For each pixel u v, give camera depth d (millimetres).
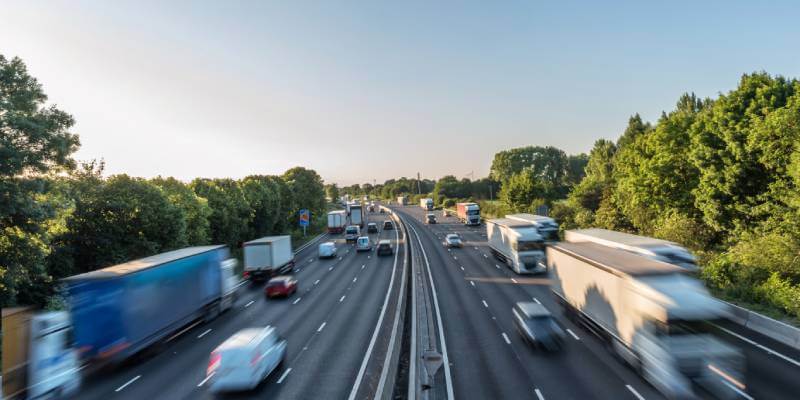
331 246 54250
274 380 16500
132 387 16438
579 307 20859
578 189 71250
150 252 36344
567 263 22547
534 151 169125
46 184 26500
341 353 19453
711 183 37094
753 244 26828
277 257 40688
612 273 16750
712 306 13312
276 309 28875
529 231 37188
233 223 57062
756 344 18188
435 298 29672
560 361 17234
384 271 42312
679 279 14555
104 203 34531
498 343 19859
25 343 15789
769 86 35062
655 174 44031
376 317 25562
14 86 24891
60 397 15703
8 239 24453
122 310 17750
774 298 21344
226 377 14867
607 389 14500
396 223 103688
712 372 12820
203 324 25766
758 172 34656
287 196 89438
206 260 25484
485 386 15273
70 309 16859
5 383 15266
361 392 15188
